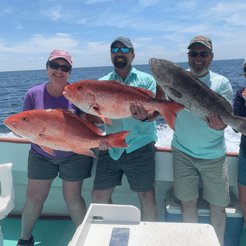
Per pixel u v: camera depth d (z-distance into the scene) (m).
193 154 2.27
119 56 2.28
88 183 2.89
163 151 2.66
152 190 2.41
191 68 2.23
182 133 2.30
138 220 1.56
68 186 2.38
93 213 1.58
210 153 2.22
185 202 2.35
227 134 6.86
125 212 1.56
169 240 1.38
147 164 2.35
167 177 2.69
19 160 2.85
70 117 1.49
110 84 1.57
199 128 2.20
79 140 1.48
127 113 1.61
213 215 2.31
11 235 2.69
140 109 1.57
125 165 2.36
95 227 1.51
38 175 2.33
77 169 2.33
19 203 3.02
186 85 1.66
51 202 2.97
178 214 2.40
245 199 2.29
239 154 2.36
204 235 1.41
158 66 1.60
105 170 2.40
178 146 2.36
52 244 2.57
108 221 1.58
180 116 2.27
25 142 2.82
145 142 2.32
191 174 2.33
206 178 2.29
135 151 2.33
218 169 2.24
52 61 2.09
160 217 2.88
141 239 1.39
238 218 2.33
